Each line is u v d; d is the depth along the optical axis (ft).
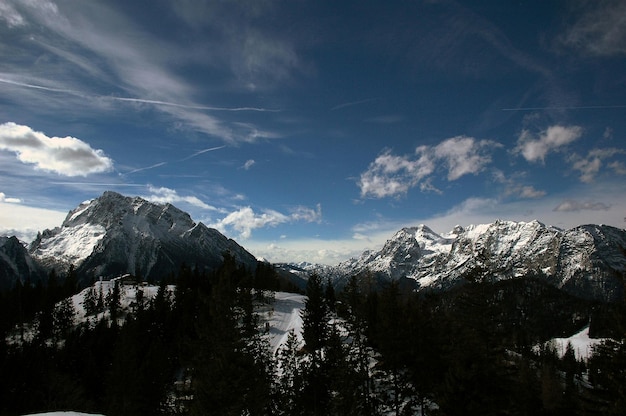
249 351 155.12
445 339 148.15
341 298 246.47
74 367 261.44
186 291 338.34
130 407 180.96
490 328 111.96
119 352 212.02
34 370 228.63
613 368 90.22
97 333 296.10
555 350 508.94
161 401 191.52
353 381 155.53
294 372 178.19
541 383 274.57
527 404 192.44
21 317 365.61
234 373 111.24
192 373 142.31
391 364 154.51
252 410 124.88
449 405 98.94
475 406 94.68
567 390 257.75
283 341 271.28
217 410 104.73
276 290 509.76
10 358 233.76
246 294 182.60
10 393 209.67
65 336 341.62
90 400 221.87
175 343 246.88
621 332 89.20
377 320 207.41
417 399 155.12
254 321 184.85
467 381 99.81
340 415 144.05
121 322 373.40
